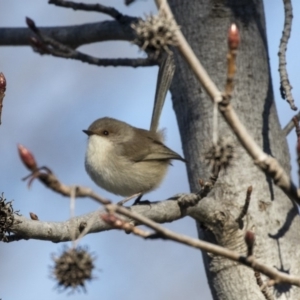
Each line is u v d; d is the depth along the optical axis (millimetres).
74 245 7035
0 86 8477
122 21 12727
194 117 10727
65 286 7012
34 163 5594
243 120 10375
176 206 9391
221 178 10109
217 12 10984
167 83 12688
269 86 10766
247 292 9594
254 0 11164
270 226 9891
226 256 6508
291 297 9383
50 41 11859
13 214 8531
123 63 11977
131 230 6387
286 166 10375
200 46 10938
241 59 10711
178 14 11258
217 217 9727
